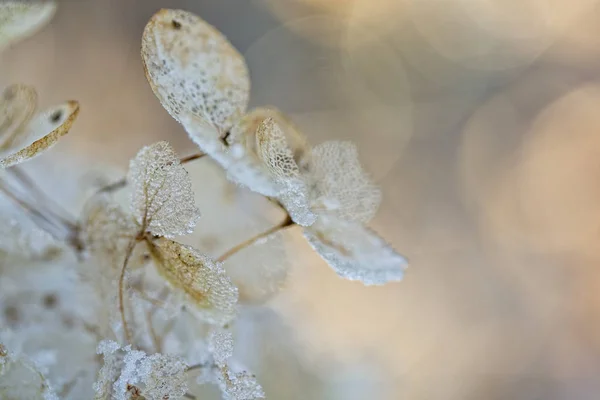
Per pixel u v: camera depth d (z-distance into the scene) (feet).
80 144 0.95
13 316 0.62
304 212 0.56
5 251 0.62
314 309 0.83
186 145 1.06
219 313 0.57
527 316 1.12
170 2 1.21
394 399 0.84
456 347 1.02
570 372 1.07
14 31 0.63
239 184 0.56
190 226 0.56
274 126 0.57
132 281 0.59
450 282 1.13
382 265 0.59
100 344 0.57
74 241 0.62
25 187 0.66
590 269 1.17
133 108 1.07
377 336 0.91
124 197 0.62
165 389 0.56
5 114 0.59
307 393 0.73
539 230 1.22
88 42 1.10
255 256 0.61
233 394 0.57
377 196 0.60
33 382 0.57
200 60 0.58
